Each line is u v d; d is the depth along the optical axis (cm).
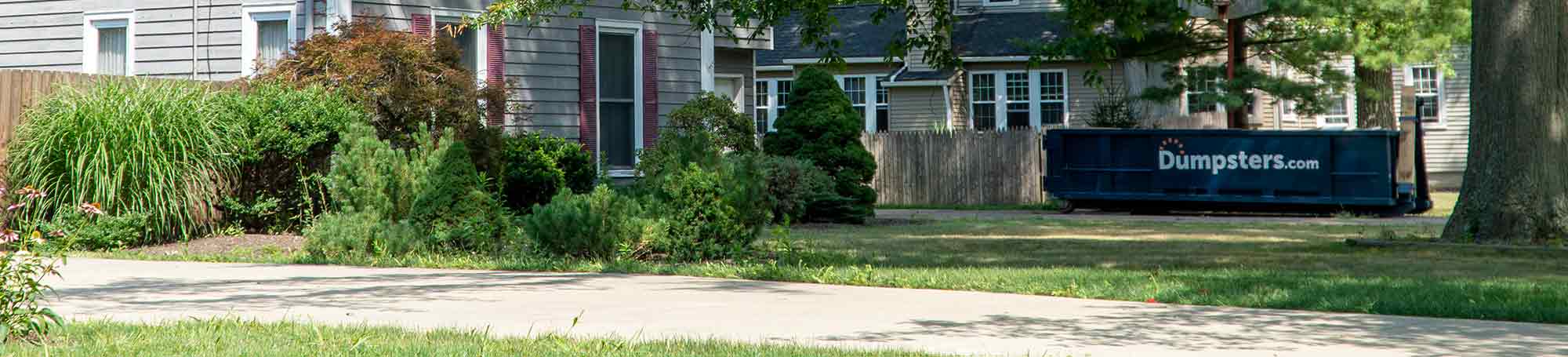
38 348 658
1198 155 2389
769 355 653
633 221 1275
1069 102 3434
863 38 3659
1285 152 2325
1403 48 2606
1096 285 1010
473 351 658
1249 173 2353
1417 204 2327
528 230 1283
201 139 1498
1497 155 1405
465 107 1669
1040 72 3466
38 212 1365
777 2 1588
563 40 2047
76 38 1952
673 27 2205
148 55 1923
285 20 1873
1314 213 2375
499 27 1958
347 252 1295
